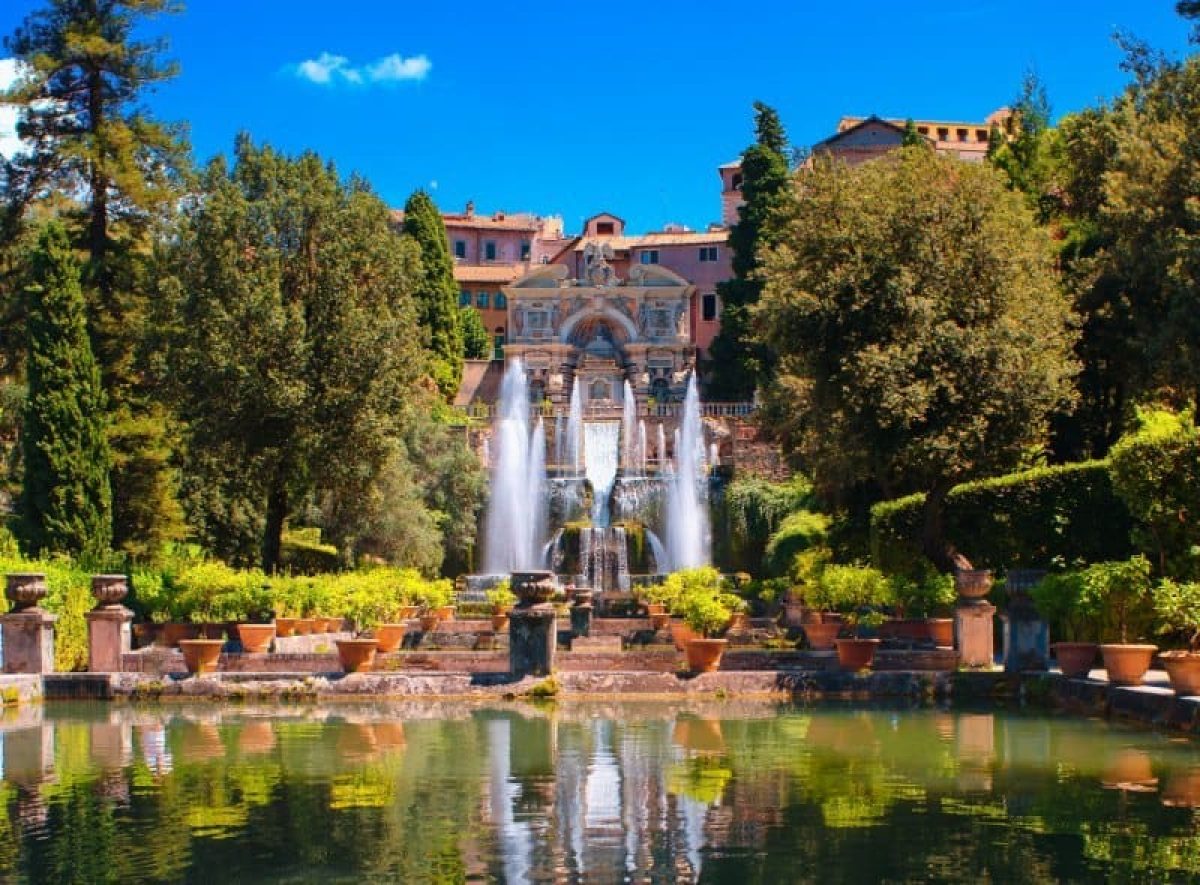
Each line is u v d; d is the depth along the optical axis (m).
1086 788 11.79
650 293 89.44
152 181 40.84
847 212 28.77
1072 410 30.16
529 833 10.03
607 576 53.88
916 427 27.34
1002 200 29.08
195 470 35.16
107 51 39.44
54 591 23.59
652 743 15.09
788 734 15.92
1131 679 17.47
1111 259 32.38
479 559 58.16
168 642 25.73
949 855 9.18
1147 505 21.28
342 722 17.59
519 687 20.69
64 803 11.35
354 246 33.03
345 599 25.86
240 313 31.09
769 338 29.56
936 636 25.03
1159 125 31.56
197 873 8.85
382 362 31.95
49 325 33.62
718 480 58.81
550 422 72.44
